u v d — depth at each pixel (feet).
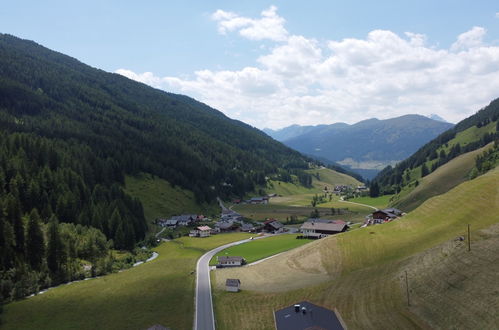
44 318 283.59
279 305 276.41
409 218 408.67
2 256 364.79
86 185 654.12
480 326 181.68
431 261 265.95
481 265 226.99
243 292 322.55
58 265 396.57
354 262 335.47
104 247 488.02
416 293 235.61
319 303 262.47
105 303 312.91
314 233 567.59
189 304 302.25
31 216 398.83
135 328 260.21
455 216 353.92
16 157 588.91
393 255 323.37
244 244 559.79
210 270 413.80
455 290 217.97
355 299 256.11
